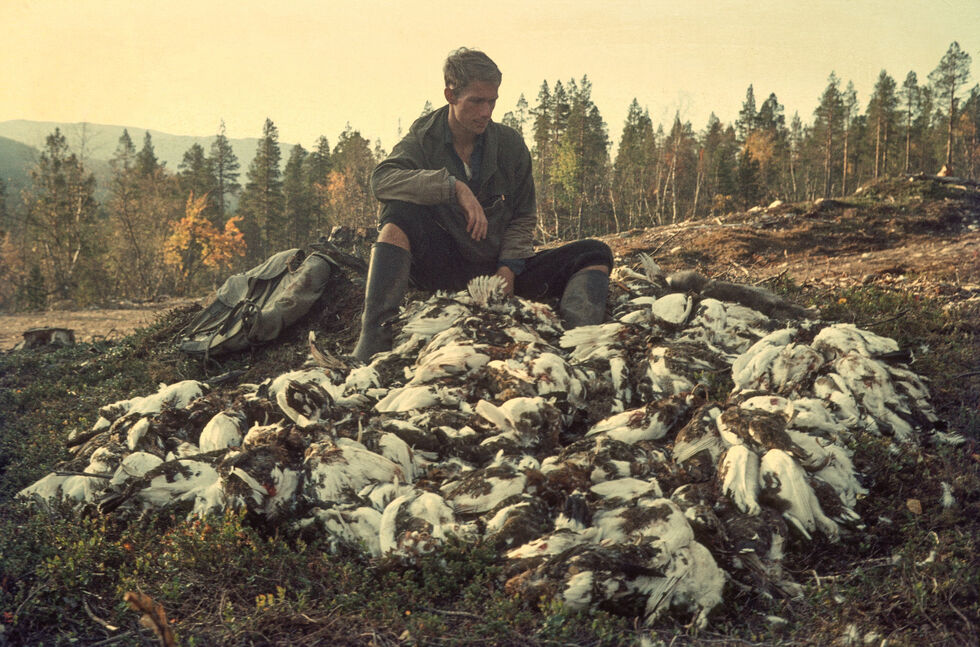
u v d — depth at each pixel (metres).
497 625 2.76
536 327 5.53
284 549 3.34
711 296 5.85
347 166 74.00
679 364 4.71
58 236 49.50
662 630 2.83
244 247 67.00
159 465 3.92
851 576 3.09
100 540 3.53
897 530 3.37
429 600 3.07
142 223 58.69
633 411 4.06
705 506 3.23
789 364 4.45
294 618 2.92
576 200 61.44
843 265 13.70
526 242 6.21
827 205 20.83
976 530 3.23
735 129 74.19
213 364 7.15
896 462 3.77
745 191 58.00
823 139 69.75
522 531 3.24
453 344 5.00
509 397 4.34
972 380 4.78
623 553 2.93
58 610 3.12
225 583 3.20
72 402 6.83
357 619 2.90
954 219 19.02
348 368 5.31
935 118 43.12
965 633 2.61
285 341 7.29
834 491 3.40
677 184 65.81
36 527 3.79
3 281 47.94
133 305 27.59
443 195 5.51
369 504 3.53
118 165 56.09
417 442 4.06
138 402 5.10
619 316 5.92
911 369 4.93
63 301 44.56
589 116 68.56
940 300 6.59
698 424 3.76
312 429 3.95
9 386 7.76
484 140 5.91
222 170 84.44
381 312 5.83
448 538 3.24
